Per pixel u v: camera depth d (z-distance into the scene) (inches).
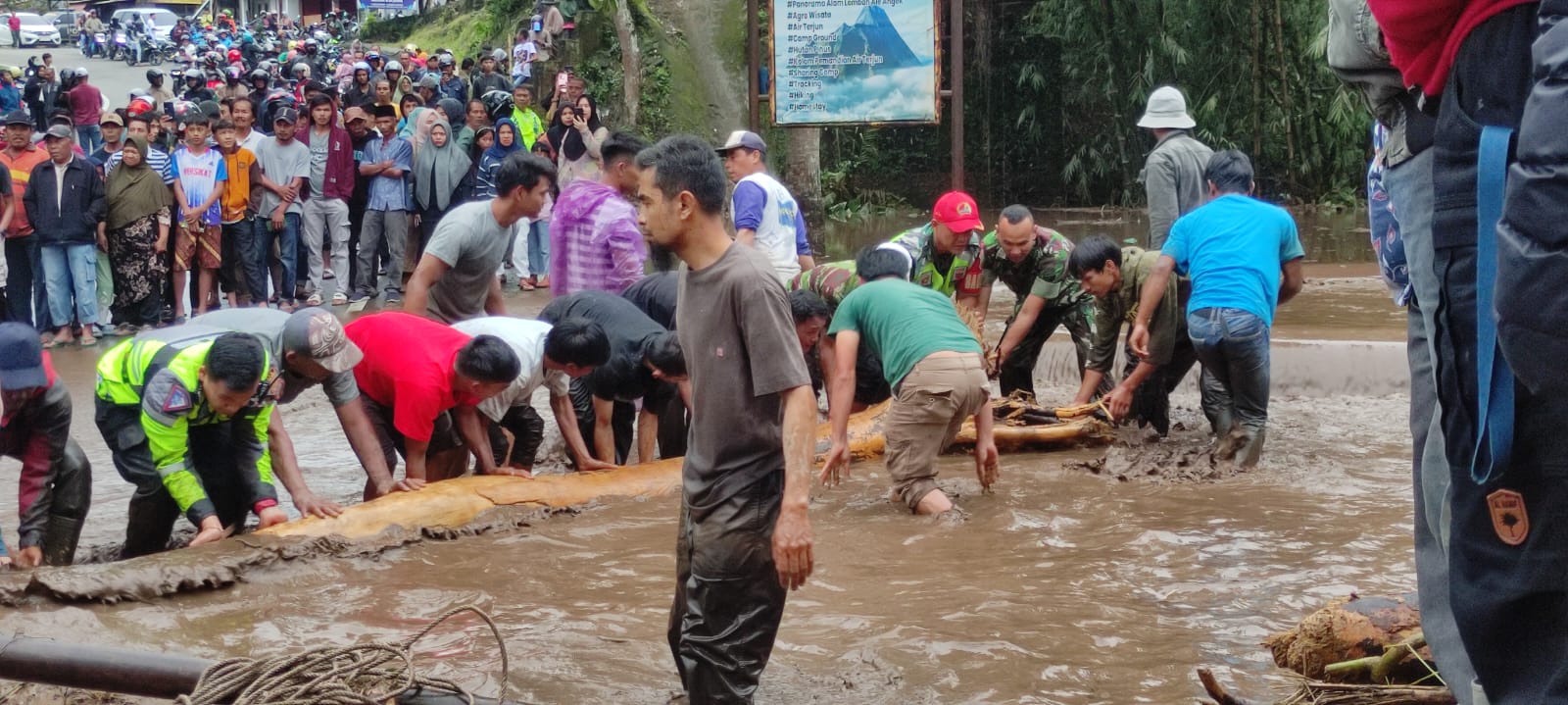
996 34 936.9
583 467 281.4
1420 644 151.7
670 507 268.1
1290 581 210.8
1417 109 106.6
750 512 152.3
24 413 220.1
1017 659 178.7
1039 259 322.0
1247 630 189.3
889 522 252.1
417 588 214.5
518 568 225.5
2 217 446.3
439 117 537.0
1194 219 288.0
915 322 255.8
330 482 296.8
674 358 255.9
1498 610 97.3
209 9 2460.6
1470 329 98.2
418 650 185.0
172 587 207.2
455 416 262.1
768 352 147.7
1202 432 327.6
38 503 224.5
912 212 920.3
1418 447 112.0
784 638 189.3
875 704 165.0
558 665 178.5
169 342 228.1
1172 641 185.3
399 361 250.8
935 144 954.1
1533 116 88.3
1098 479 282.4
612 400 284.2
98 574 204.1
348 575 221.9
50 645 147.2
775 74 536.4
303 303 532.7
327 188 527.2
